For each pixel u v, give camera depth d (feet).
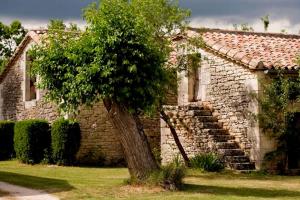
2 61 113.19
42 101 76.33
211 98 62.90
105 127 71.20
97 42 42.06
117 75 41.96
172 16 55.11
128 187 43.83
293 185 47.60
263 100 56.39
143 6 54.34
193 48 59.47
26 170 60.95
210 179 51.52
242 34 69.31
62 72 44.06
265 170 56.24
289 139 56.85
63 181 49.11
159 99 48.11
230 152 58.13
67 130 66.69
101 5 43.52
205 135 60.85
